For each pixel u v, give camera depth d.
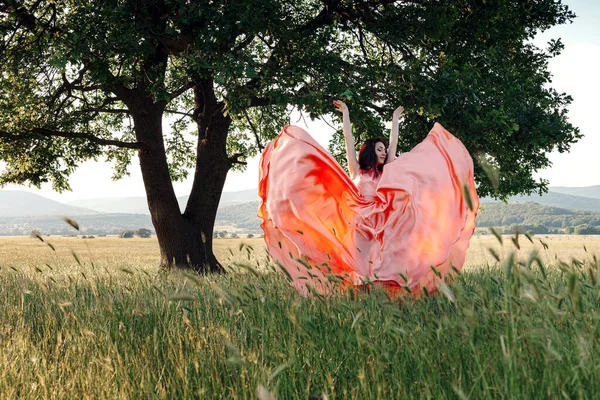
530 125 13.70
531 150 14.18
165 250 14.77
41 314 5.99
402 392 2.99
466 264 11.41
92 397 3.34
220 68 11.17
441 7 13.26
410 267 6.20
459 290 3.47
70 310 5.52
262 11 11.78
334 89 12.04
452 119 12.85
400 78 12.82
